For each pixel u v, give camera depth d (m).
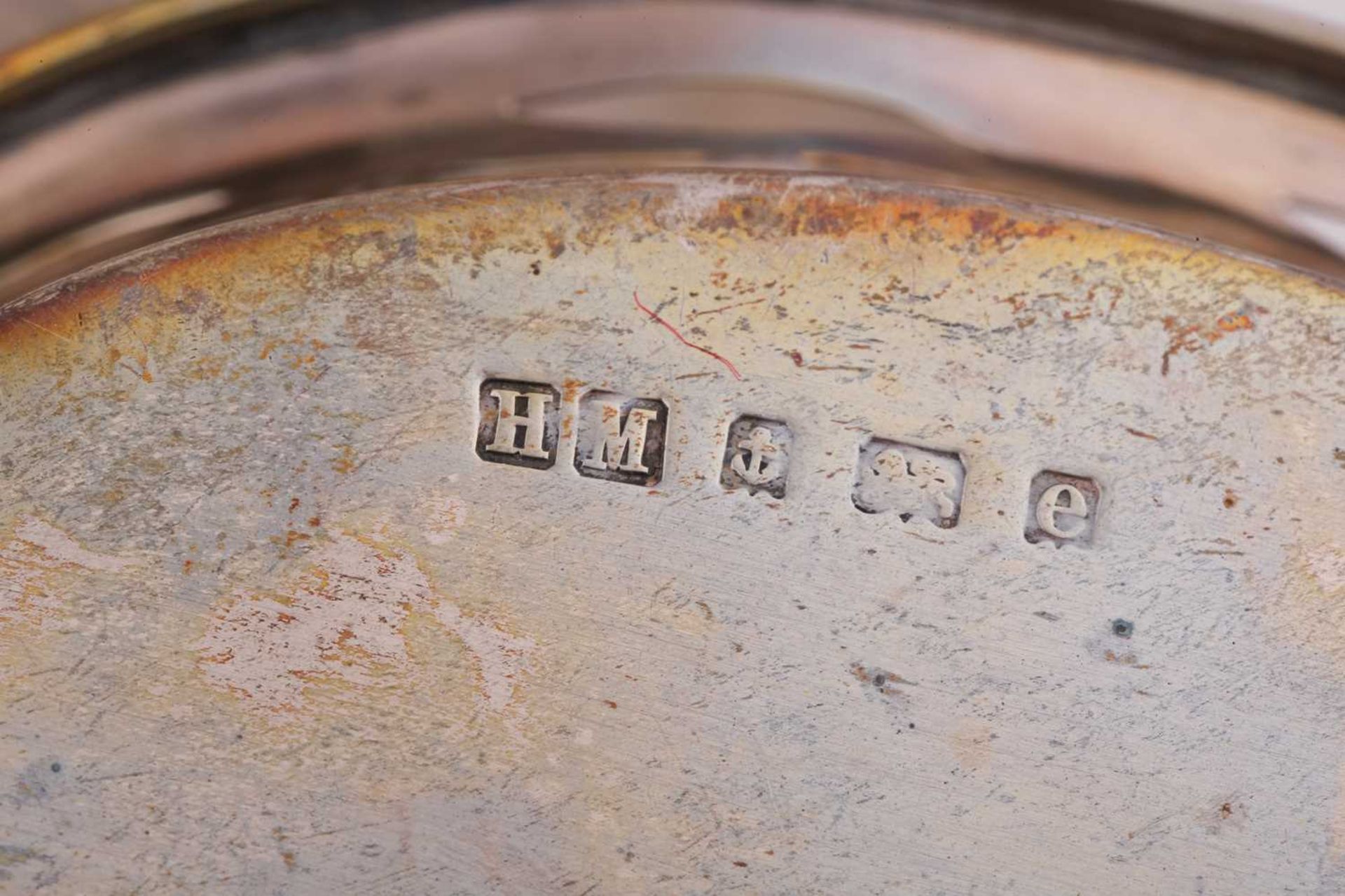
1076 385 0.07
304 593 0.07
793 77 0.09
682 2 0.09
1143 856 0.07
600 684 0.07
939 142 0.09
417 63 0.09
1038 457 0.07
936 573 0.07
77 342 0.07
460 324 0.07
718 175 0.07
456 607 0.07
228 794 0.07
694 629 0.07
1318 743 0.07
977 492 0.07
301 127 0.09
